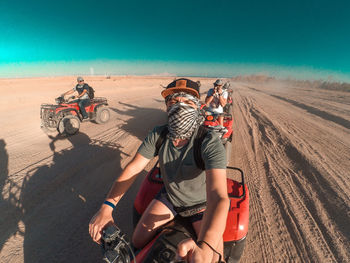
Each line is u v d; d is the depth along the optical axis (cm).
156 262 106
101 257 236
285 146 605
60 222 287
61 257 234
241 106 1412
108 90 2281
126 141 615
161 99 1700
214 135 119
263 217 307
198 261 77
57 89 2097
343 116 1090
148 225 141
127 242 107
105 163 466
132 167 138
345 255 244
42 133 658
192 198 136
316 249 252
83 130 710
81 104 700
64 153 510
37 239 257
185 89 125
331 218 307
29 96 1462
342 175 437
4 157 476
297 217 308
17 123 757
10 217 292
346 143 650
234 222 167
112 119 895
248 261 236
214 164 111
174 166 129
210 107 529
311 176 430
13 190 352
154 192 194
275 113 1154
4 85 2423
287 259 239
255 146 604
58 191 356
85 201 333
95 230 114
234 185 212
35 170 421
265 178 421
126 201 336
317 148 593
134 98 1692
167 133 133
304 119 1007
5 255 235
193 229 135
